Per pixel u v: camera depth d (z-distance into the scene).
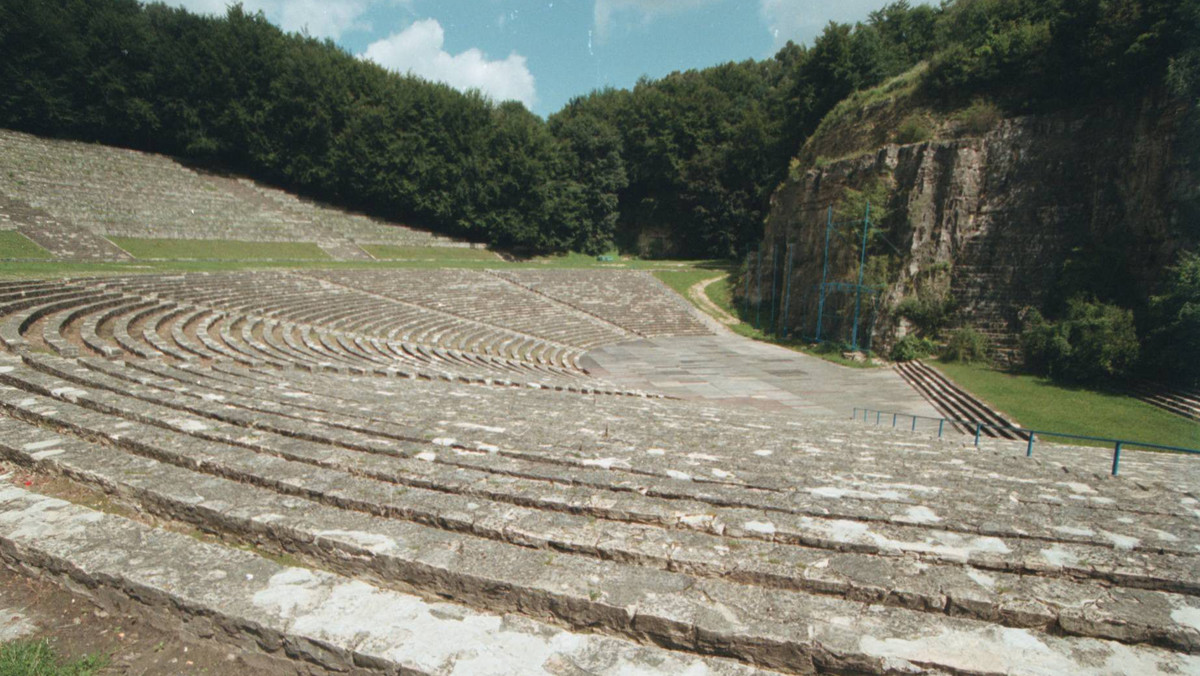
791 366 35.31
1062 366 28.77
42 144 45.50
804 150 53.31
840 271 41.69
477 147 66.38
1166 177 28.72
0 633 3.95
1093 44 32.34
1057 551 4.88
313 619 3.78
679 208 80.62
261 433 7.64
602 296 52.38
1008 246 34.97
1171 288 25.97
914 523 5.45
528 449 7.78
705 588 4.20
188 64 52.97
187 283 28.14
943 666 3.48
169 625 4.04
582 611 4.02
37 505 5.13
